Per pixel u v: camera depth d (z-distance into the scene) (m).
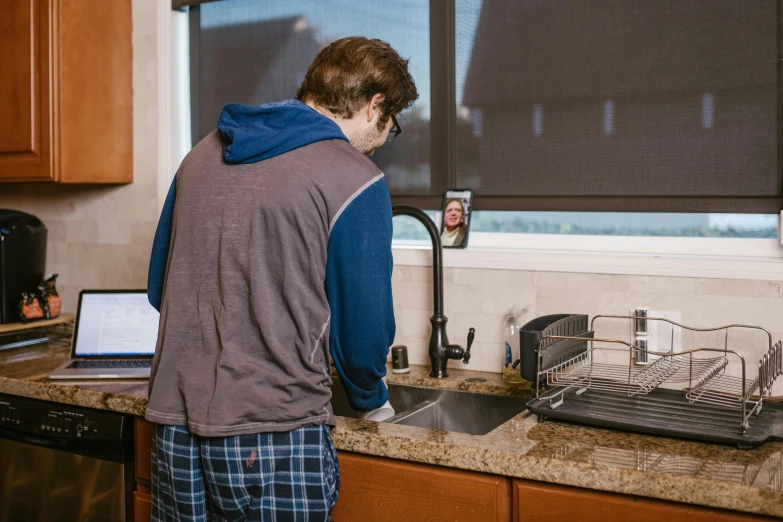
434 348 2.06
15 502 2.07
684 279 1.85
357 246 1.39
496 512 1.39
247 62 2.53
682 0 1.89
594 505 1.30
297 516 1.38
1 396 2.07
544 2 2.06
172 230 1.47
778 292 1.75
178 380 1.40
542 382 1.74
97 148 2.57
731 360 1.80
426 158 2.27
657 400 1.63
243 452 1.35
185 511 1.42
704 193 1.90
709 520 1.22
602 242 2.05
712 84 1.87
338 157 1.40
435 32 2.22
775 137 1.81
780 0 1.78
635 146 1.97
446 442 1.44
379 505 1.51
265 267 1.35
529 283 2.05
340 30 2.37
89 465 1.91
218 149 1.46
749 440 1.35
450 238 2.19
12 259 2.52
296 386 1.37
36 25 2.46
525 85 2.10
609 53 1.98
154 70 2.61
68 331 2.71
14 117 2.51
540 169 2.10
